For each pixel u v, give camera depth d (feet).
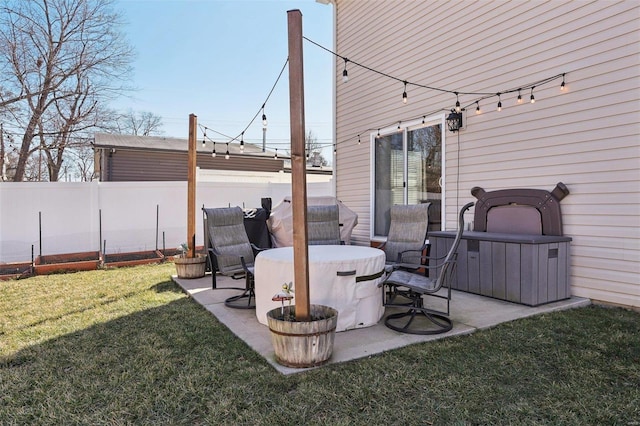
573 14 13.64
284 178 52.60
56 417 6.62
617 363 8.46
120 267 22.63
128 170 44.47
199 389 7.50
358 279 11.03
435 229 19.35
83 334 10.76
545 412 6.62
